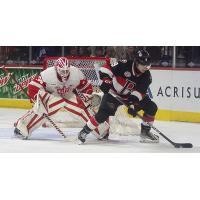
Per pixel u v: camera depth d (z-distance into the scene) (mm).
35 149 13266
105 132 14656
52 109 14547
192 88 18922
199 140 15094
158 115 19641
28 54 23578
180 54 19938
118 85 13461
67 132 15977
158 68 19531
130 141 14703
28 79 22625
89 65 19312
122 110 15562
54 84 14297
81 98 14484
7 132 15930
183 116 19172
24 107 22922
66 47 22781
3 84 23328
